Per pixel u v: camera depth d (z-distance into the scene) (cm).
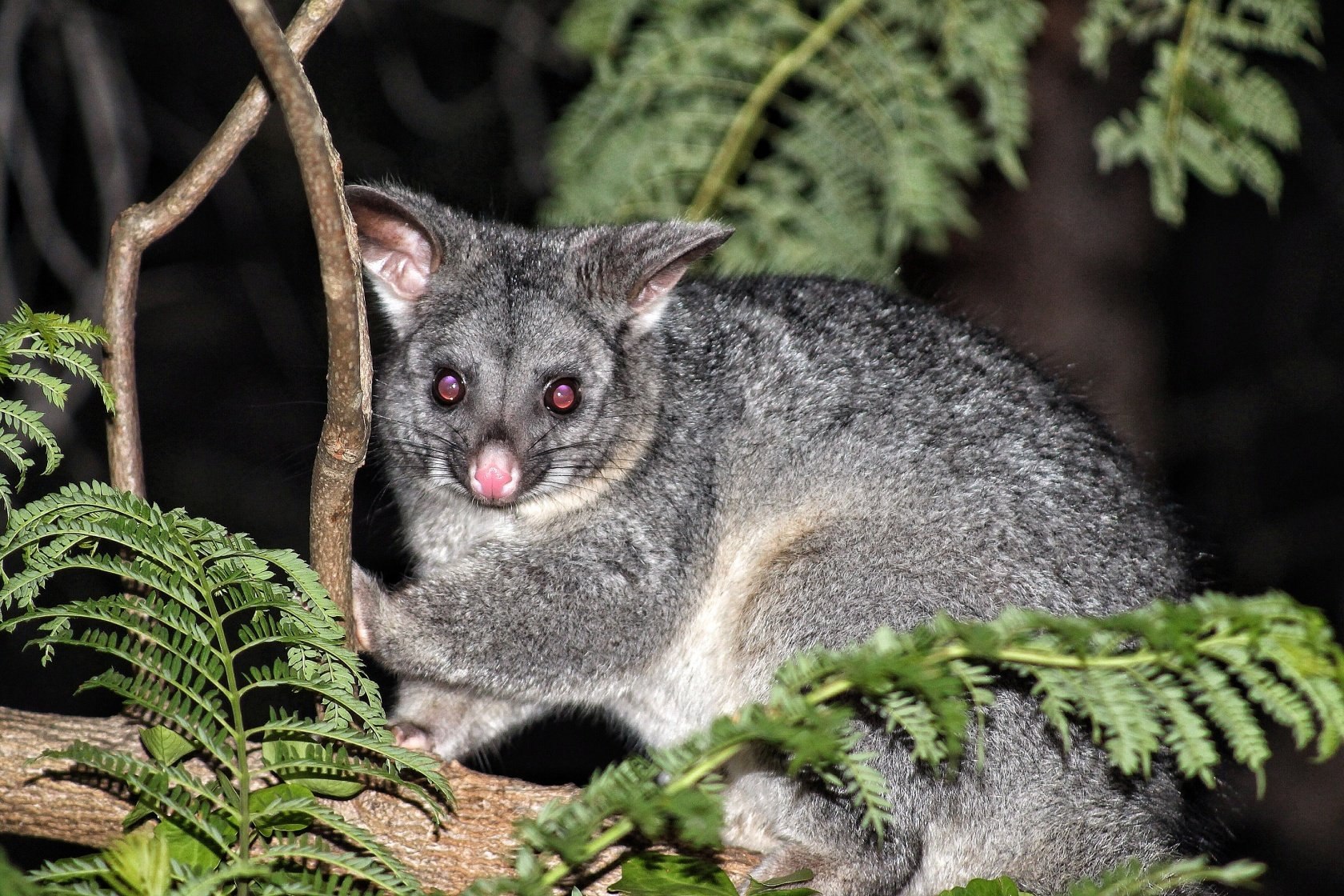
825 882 819
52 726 734
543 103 1761
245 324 1897
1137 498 909
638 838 745
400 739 928
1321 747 504
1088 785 829
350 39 1866
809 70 1175
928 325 954
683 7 1180
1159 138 1075
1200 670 538
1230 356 2162
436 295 940
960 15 1132
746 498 930
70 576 1422
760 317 970
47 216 1470
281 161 1853
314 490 670
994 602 857
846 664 533
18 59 1566
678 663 943
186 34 1853
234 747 634
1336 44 1967
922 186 1141
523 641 907
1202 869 596
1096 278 1435
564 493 920
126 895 528
